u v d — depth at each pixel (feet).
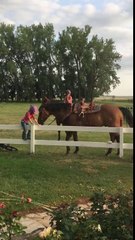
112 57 299.38
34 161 42.83
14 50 312.71
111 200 19.67
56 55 307.37
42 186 33.09
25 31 313.53
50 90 313.94
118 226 17.70
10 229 17.97
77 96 305.73
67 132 49.62
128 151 52.01
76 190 31.99
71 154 48.85
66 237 16.55
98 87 302.04
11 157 45.55
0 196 29.35
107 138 68.59
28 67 310.45
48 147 55.36
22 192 30.99
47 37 310.24
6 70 311.27
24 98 314.55
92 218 17.99
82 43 297.53
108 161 44.34
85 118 50.42
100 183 34.40
